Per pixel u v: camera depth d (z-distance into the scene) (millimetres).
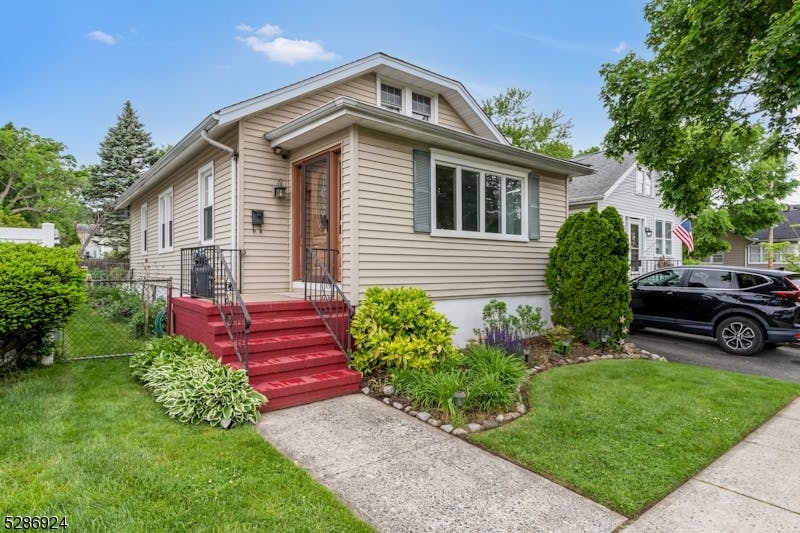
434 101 9156
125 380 4887
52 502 2467
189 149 7438
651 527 2438
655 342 8203
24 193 25578
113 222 24031
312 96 7281
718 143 8438
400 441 3551
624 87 8914
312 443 3477
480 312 7207
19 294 4406
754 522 2498
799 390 5043
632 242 15758
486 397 4227
